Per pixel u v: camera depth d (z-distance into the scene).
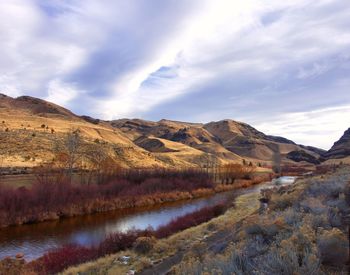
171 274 10.97
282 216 9.48
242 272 5.74
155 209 46.34
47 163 70.00
